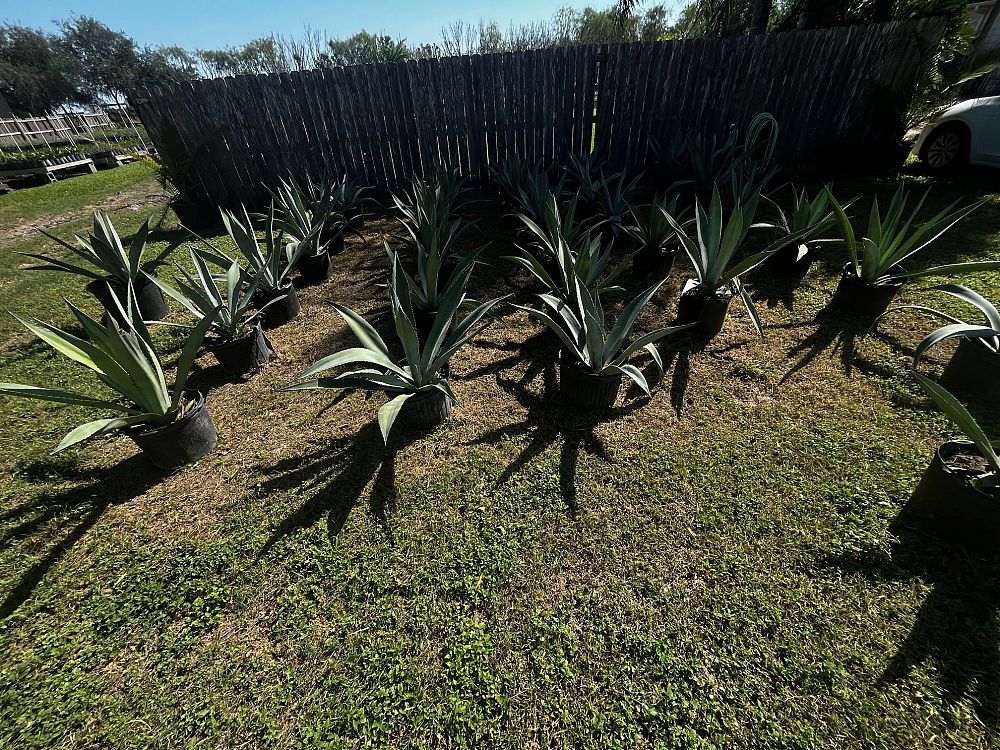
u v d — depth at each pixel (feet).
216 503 6.70
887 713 4.16
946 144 19.16
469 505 6.40
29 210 25.29
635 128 20.62
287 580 5.64
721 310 9.20
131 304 7.25
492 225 17.92
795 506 6.05
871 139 19.62
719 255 8.79
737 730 4.14
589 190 15.75
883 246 8.99
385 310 11.94
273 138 20.56
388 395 7.18
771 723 4.16
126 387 6.38
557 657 4.74
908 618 4.78
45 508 6.79
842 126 20.44
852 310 9.89
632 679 4.54
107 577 5.80
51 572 5.90
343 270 14.79
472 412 8.14
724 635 4.80
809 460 6.69
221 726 4.40
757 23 24.80
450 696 4.49
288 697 4.57
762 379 8.41
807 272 12.05
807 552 5.49
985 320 9.14
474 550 5.82
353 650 4.91
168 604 5.45
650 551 5.67
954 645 4.55
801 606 4.98
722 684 4.45
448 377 9.08
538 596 5.28
